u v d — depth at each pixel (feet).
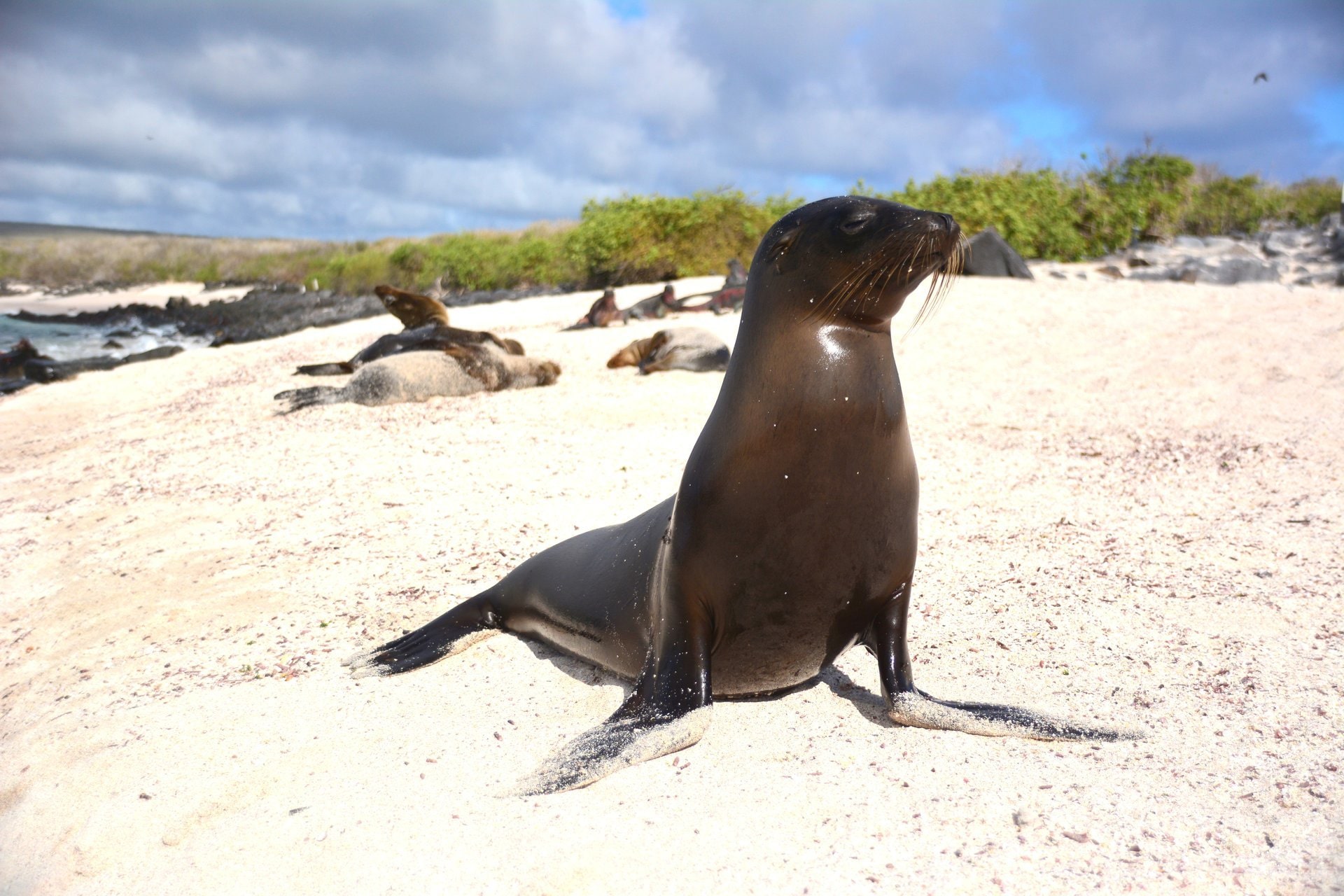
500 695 13.03
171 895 9.23
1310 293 49.26
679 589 11.09
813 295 10.32
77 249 198.59
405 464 26.76
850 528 10.53
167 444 32.86
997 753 10.71
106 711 13.38
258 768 11.28
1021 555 18.15
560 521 20.99
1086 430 29.71
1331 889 8.21
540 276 113.80
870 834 9.29
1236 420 29.40
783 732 11.41
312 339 61.31
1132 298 49.52
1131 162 81.97
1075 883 8.44
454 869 9.12
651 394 35.55
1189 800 9.66
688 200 90.48
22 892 9.77
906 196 75.20
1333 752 10.55
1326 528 18.95
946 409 33.27
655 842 9.29
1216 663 13.10
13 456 34.45
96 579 19.57
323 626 16.19
